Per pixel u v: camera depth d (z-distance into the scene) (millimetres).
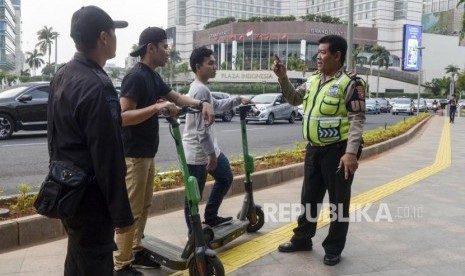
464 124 26922
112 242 2514
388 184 7477
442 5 109938
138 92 3350
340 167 3850
